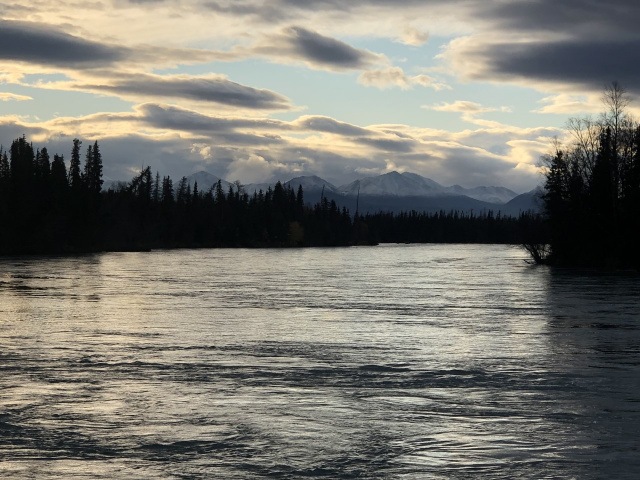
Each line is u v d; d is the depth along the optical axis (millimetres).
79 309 38719
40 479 11664
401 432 14531
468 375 20703
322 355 24125
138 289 53781
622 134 92500
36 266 86000
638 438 14148
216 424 15094
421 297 49344
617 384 19469
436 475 11977
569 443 13797
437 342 27453
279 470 12203
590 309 41000
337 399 17500
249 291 53625
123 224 174625
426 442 13852
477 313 38625
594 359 23625
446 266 101750
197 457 12875
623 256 90688
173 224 199125
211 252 163250
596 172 93562
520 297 49281
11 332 29328
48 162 152000
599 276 75125
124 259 113438
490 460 12758
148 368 21484
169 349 25141
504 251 191500
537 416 15867
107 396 17688
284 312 38469
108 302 43000
